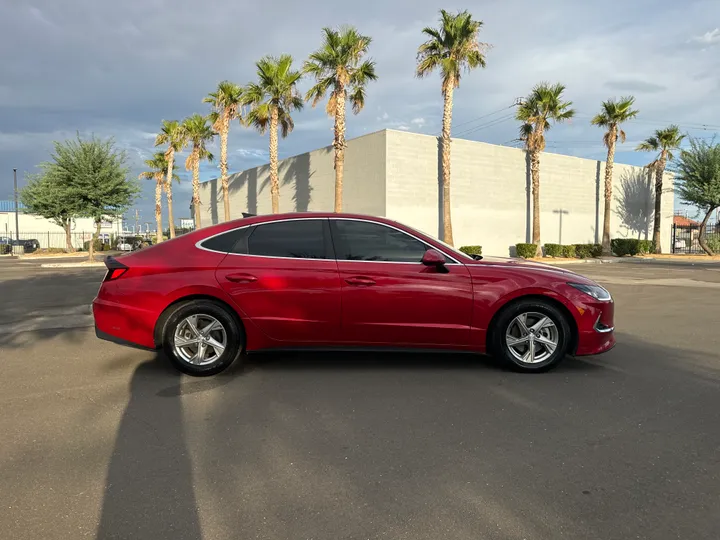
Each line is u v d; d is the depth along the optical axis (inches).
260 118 993.5
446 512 103.0
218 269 194.2
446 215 938.7
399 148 956.6
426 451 131.1
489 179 1098.1
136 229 2758.4
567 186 1262.3
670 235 1567.4
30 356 231.1
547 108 1104.8
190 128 1362.0
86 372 204.1
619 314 357.1
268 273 193.9
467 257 203.0
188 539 94.1
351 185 1026.1
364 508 104.5
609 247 1302.9
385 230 201.5
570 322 199.2
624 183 1422.2
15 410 161.2
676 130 1406.3
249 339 195.5
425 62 920.3
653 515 102.0
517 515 101.8
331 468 122.0
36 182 1466.5
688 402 168.1
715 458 127.3
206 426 147.9
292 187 1208.8
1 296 469.4
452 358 221.8
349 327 194.5
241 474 119.0
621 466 123.0
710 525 98.6
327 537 94.7
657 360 222.7
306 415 156.2
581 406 163.8
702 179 1289.4
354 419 152.8
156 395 175.3
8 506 105.3
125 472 120.2
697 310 376.2
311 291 193.0
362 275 193.6
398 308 193.8
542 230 1217.4
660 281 628.4
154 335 194.1
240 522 99.6
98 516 101.7
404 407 162.7
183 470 121.0
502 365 204.1
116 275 197.2
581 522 99.3
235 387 183.3
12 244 1892.2
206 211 1779.0
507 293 194.5
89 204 1062.4
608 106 1238.9
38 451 131.6
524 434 141.7
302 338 196.1
